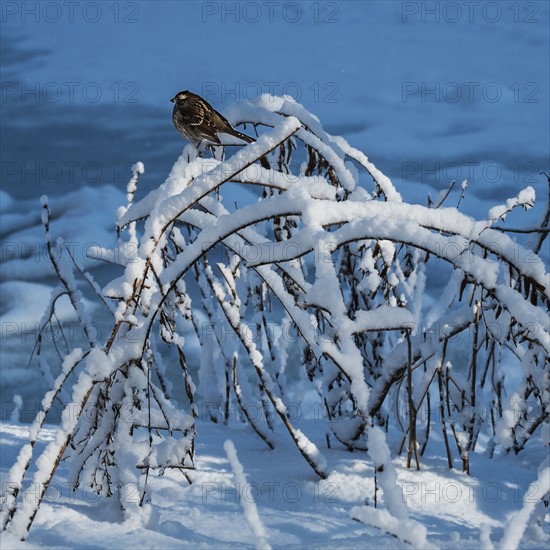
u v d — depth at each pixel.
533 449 12.20
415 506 8.12
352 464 8.91
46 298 22.03
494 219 8.04
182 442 7.23
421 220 6.71
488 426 13.95
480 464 9.55
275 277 7.45
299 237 6.57
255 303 12.25
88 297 22.14
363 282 9.67
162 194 7.54
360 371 5.77
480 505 8.21
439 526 7.57
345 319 6.00
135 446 7.10
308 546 5.84
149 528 6.59
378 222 6.36
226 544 6.10
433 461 9.37
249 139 10.32
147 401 7.69
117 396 7.07
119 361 6.94
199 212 8.26
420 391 9.25
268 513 7.49
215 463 9.31
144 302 7.17
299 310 7.41
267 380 8.34
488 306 8.17
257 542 4.71
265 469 9.07
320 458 8.43
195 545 5.98
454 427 9.02
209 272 8.63
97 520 6.82
